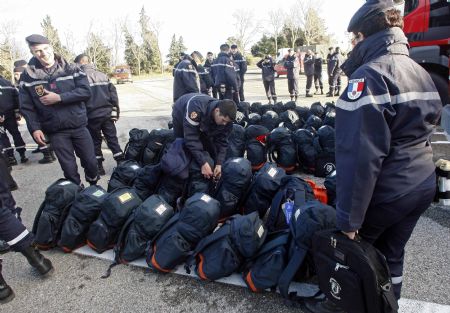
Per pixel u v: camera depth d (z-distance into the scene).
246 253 2.46
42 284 2.73
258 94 14.88
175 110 3.54
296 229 2.31
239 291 2.50
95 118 5.06
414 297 2.32
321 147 4.65
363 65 1.56
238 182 3.32
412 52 5.67
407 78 1.52
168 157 3.47
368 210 1.72
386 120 1.51
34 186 5.11
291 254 2.35
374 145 1.46
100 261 2.97
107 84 5.14
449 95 5.04
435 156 4.95
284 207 2.86
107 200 2.97
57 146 3.79
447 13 5.23
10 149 6.34
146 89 24.27
